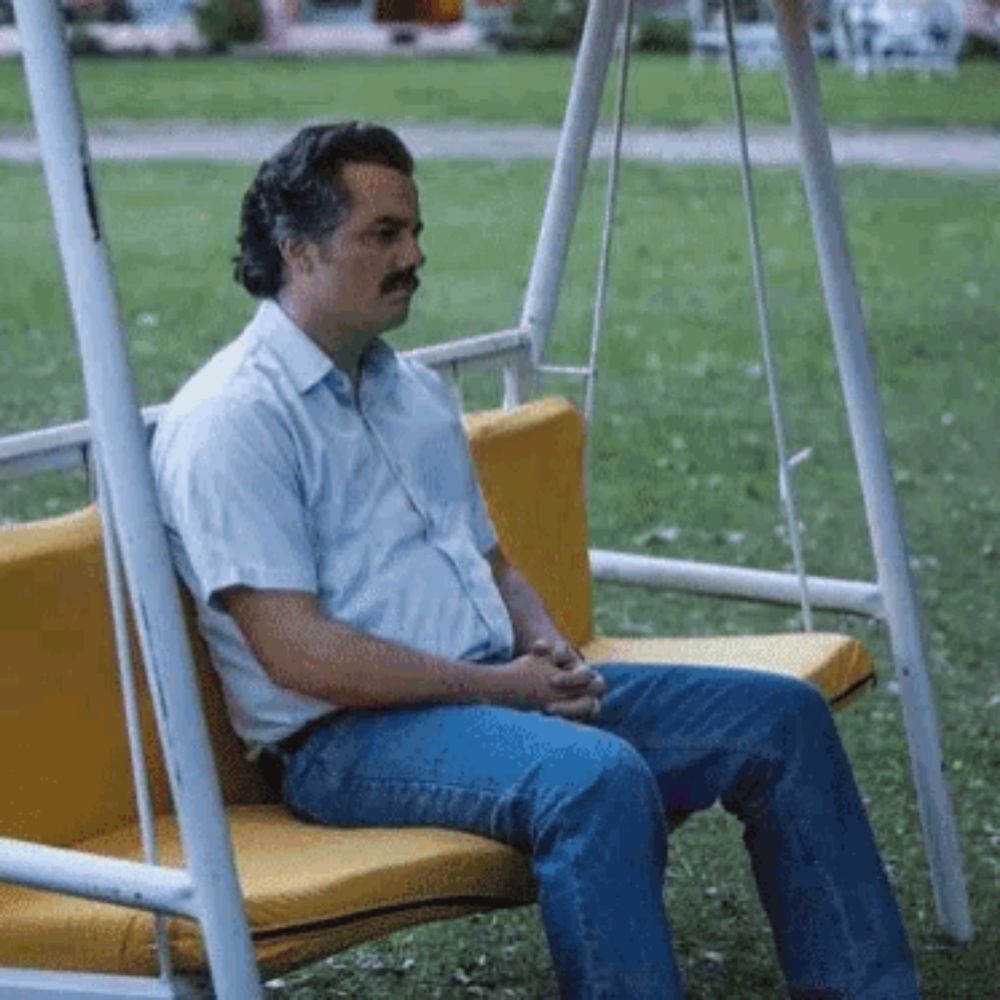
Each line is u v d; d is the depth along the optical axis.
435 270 17.62
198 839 3.41
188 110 28.75
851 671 4.98
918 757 5.14
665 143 25.20
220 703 4.18
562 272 5.40
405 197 4.10
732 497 10.23
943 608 8.34
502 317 15.83
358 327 4.11
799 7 5.06
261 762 4.18
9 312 15.30
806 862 4.21
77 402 12.58
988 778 6.40
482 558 4.31
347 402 4.13
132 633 4.04
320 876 3.65
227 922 3.42
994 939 5.21
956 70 32.66
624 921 3.76
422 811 3.93
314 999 4.89
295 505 4.01
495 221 20.11
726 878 5.53
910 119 27.48
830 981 4.20
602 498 10.18
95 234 3.34
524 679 4.06
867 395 5.11
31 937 3.60
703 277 17.17
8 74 32.28
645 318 15.34
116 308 3.37
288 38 39.53
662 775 4.27
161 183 22.22
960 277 17.17
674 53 36.00
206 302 15.95
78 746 3.95
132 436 3.38
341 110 28.86
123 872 3.46
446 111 28.77
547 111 28.94
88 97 30.14
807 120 5.08
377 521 4.13
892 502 5.12
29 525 3.98
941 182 22.53
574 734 3.89
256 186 4.13
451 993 4.93
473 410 12.24
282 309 4.13
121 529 3.39
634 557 5.36
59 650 3.92
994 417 12.22
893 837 5.86
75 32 37.47
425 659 4.01
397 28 40.06
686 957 5.09
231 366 4.06
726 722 4.26
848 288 5.10
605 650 5.09
